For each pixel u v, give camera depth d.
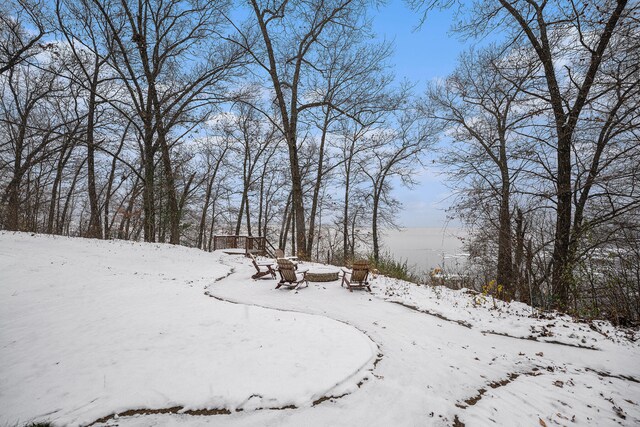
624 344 6.67
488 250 12.23
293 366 4.45
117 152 26.05
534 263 10.63
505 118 15.03
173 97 20.41
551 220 11.05
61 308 6.98
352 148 27.34
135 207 23.02
